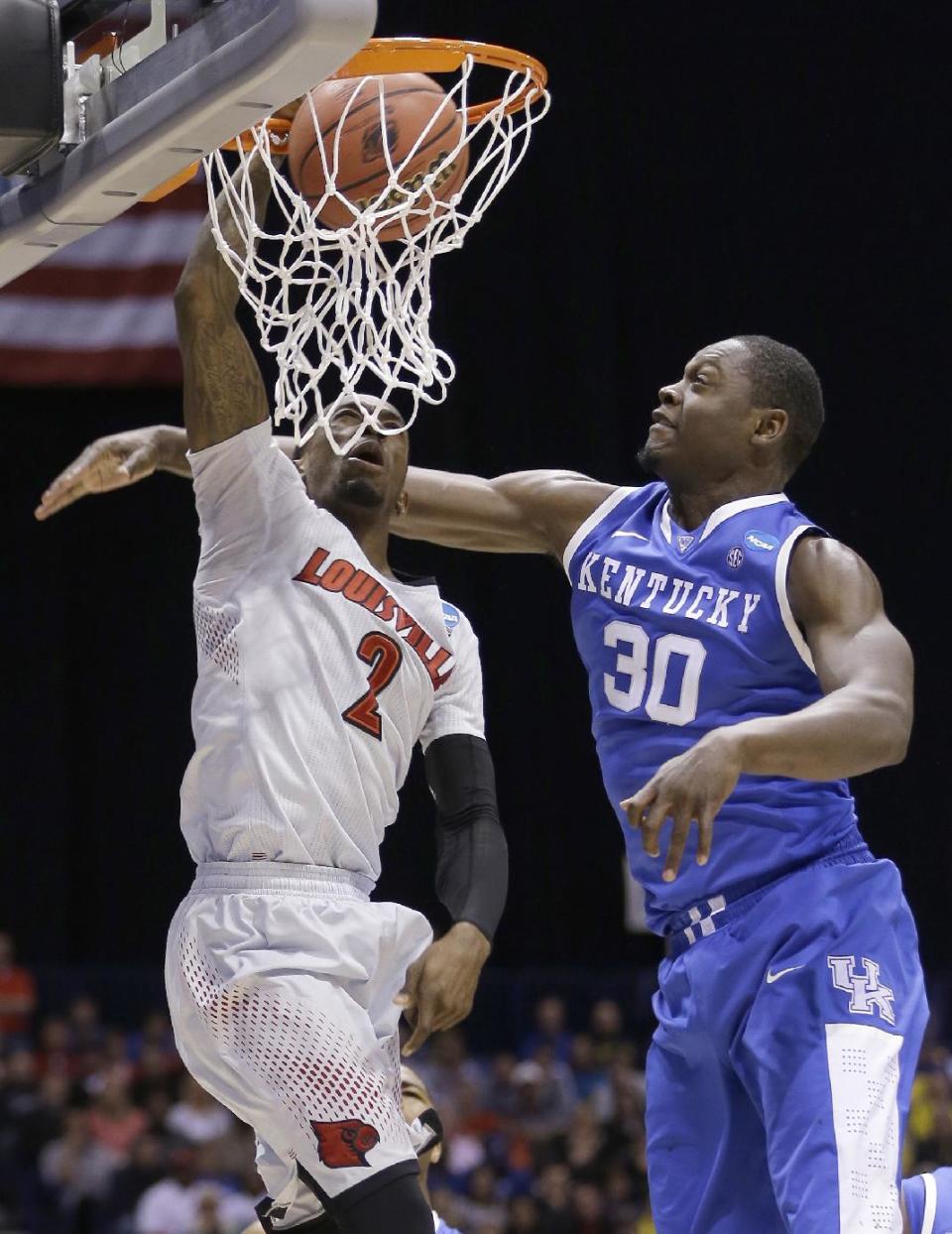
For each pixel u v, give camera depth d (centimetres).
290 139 374
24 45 354
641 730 394
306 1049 340
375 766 364
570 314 1180
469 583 1245
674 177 1187
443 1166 1017
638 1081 1038
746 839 379
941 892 1184
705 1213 379
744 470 404
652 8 1183
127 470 414
